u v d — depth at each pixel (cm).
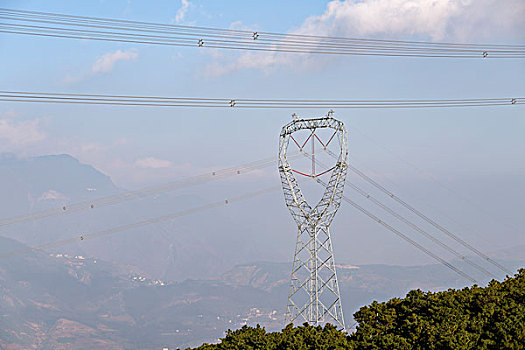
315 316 9200
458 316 7400
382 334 7450
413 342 7106
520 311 7350
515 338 6738
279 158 10044
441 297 8294
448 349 6781
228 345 7494
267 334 7788
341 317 9062
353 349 7219
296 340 7212
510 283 8675
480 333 7031
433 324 7350
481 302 7769
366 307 8225
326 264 9456
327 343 7181
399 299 8325
